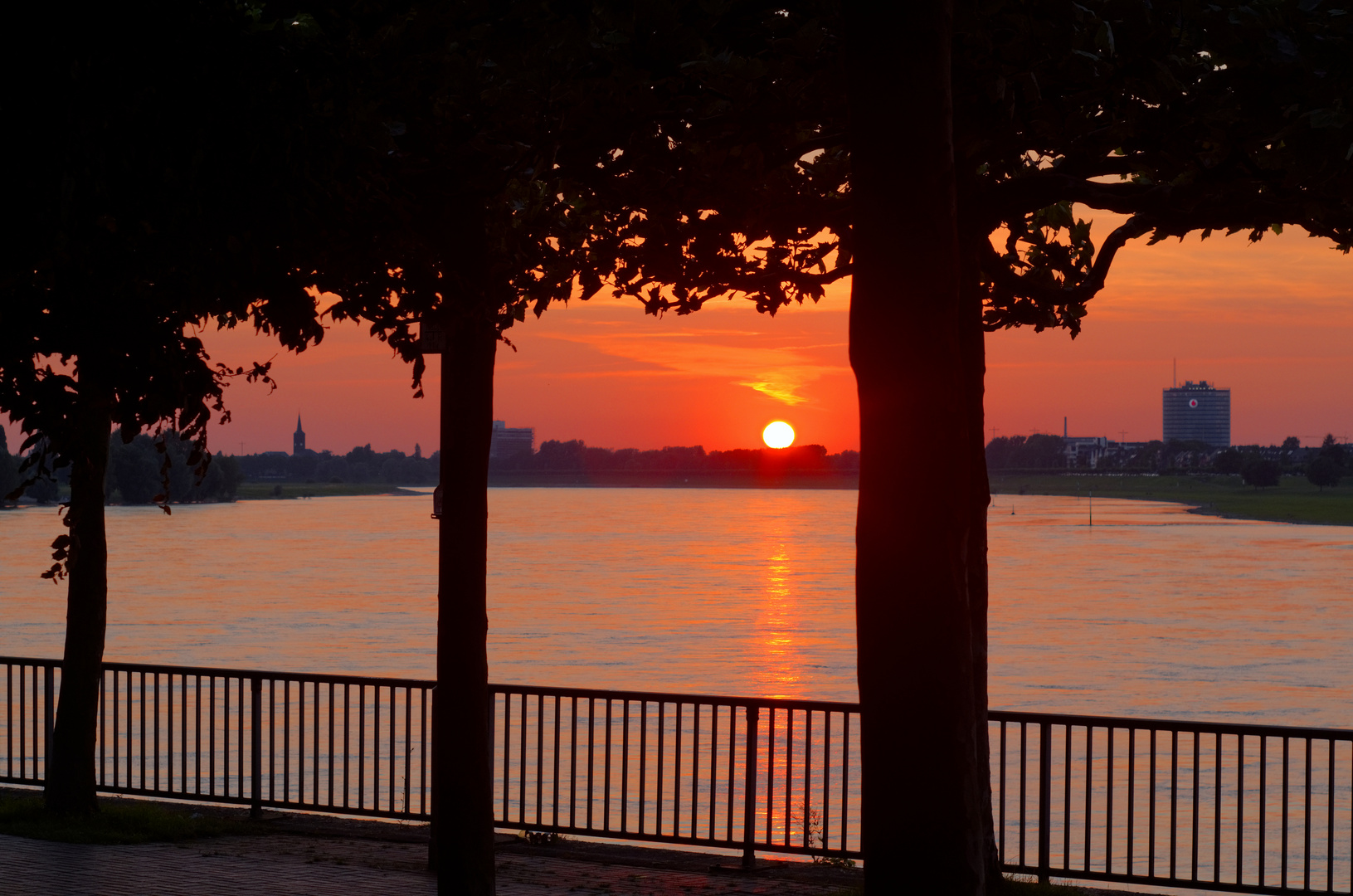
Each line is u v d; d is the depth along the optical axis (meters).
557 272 10.30
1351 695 40.88
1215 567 112.62
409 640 53.97
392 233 7.32
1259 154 8.30
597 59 7.39
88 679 11.80
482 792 9.42
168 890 9.37
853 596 80.44
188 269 6.29
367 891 9.47
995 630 61.78
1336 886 15.63
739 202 9.57
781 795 19.64
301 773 12.18
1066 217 11.56
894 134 5.43
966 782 5.43
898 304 5.43
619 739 26.83
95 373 6.21
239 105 5.89
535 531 193.62
